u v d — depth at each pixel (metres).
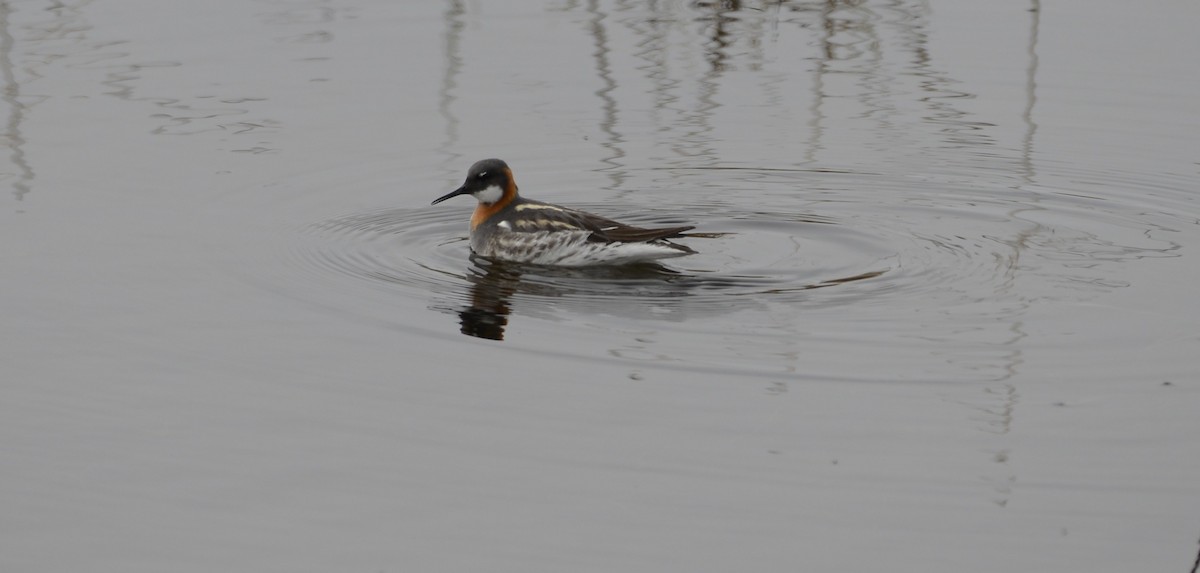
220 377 11.45
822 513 9.49
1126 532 9.21
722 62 20.47
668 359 11.82
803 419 10.75
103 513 9.51
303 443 10.41
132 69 19.66
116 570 8.87
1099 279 13.70
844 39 21.42
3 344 11.94
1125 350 11.97
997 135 17.83
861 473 9.98
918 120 18.39
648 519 9.42
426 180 16.61
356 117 18.31
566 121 18.33
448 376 11.49
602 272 14.23
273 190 16.05
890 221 15.53
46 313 12.59
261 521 9.41
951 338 12.26
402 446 10.35
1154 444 10.32
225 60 20.09
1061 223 15.37
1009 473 9.97
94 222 14.88
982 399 11.07
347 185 16.33
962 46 20.98
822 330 12.48
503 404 10.99
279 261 14.09
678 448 10.33
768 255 14.59
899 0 23.17
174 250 14.23
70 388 11.20
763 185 16.53
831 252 14.66
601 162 17.12
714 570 8.84
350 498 9.69
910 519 9.41
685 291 13.51
